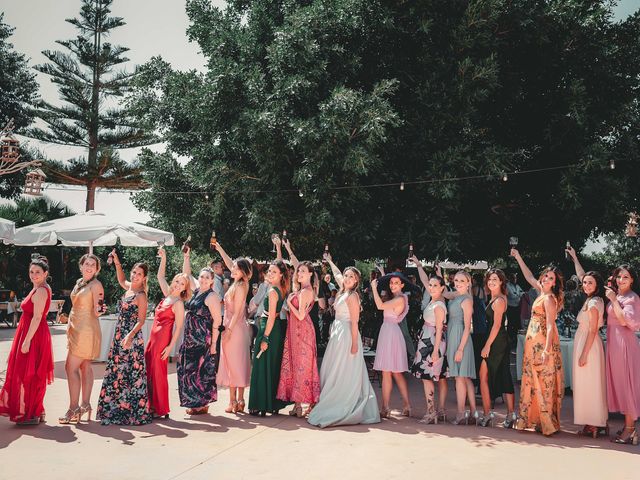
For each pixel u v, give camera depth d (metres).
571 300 10.34
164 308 6.24
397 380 6.68
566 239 14.72
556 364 5.82
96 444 5.08
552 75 13.09
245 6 14.69
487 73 10.73
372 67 12.28
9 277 21.19
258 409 6.41
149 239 10.06
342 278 6.75
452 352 6.27
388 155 11.54
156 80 14.68
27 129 29.20
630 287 5.81
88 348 5.82
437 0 11.51
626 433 5.50
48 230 9.54
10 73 28.89
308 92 10.67
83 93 30.05
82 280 5.98
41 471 4.30
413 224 11.70
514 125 13.62
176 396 7.42
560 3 11.77
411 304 10.64
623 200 12.02
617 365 5.59
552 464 4.70
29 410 5.68
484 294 9.80
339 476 4.31
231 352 6.63
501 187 13.72
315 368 6.41
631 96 13.38
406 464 4.64
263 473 4.36
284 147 11.05
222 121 12.34
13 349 5.74
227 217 13.30
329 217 10.48
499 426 6.14
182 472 4.35
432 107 11.23
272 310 6.47
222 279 9.70
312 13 10.90
